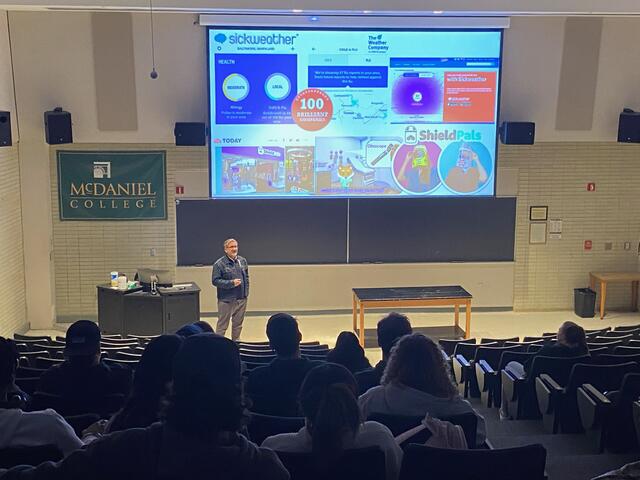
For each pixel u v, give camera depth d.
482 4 10.33
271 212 13.08
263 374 4.81
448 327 12.59
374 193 12.36
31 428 3.22
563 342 6.76
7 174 11.59
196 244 13.02
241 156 12.14
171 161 12.72
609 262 13.62
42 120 12.10
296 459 2.95
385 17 11.81
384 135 12.21
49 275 12.55
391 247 13.38
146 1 9.98
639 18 12.53
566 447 5.64
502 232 13.46
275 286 13.24
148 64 12.11
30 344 8.79
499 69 12.12
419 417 3.67
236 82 11.91
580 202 13.41
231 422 1.85
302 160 12.20
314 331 12.45
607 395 5.54
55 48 11.91
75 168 12.56
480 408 7.34
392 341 5.19
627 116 12.45
